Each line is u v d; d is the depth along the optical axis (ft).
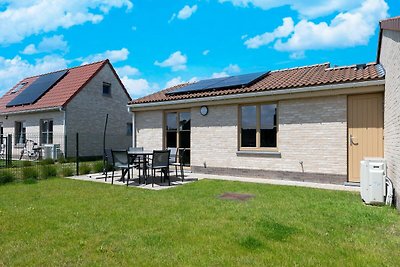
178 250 12.28
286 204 19.69
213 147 35.40
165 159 29.19
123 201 21.26
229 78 40.45
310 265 10.82
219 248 12.43
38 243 13.15
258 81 35.68
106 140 64.39
